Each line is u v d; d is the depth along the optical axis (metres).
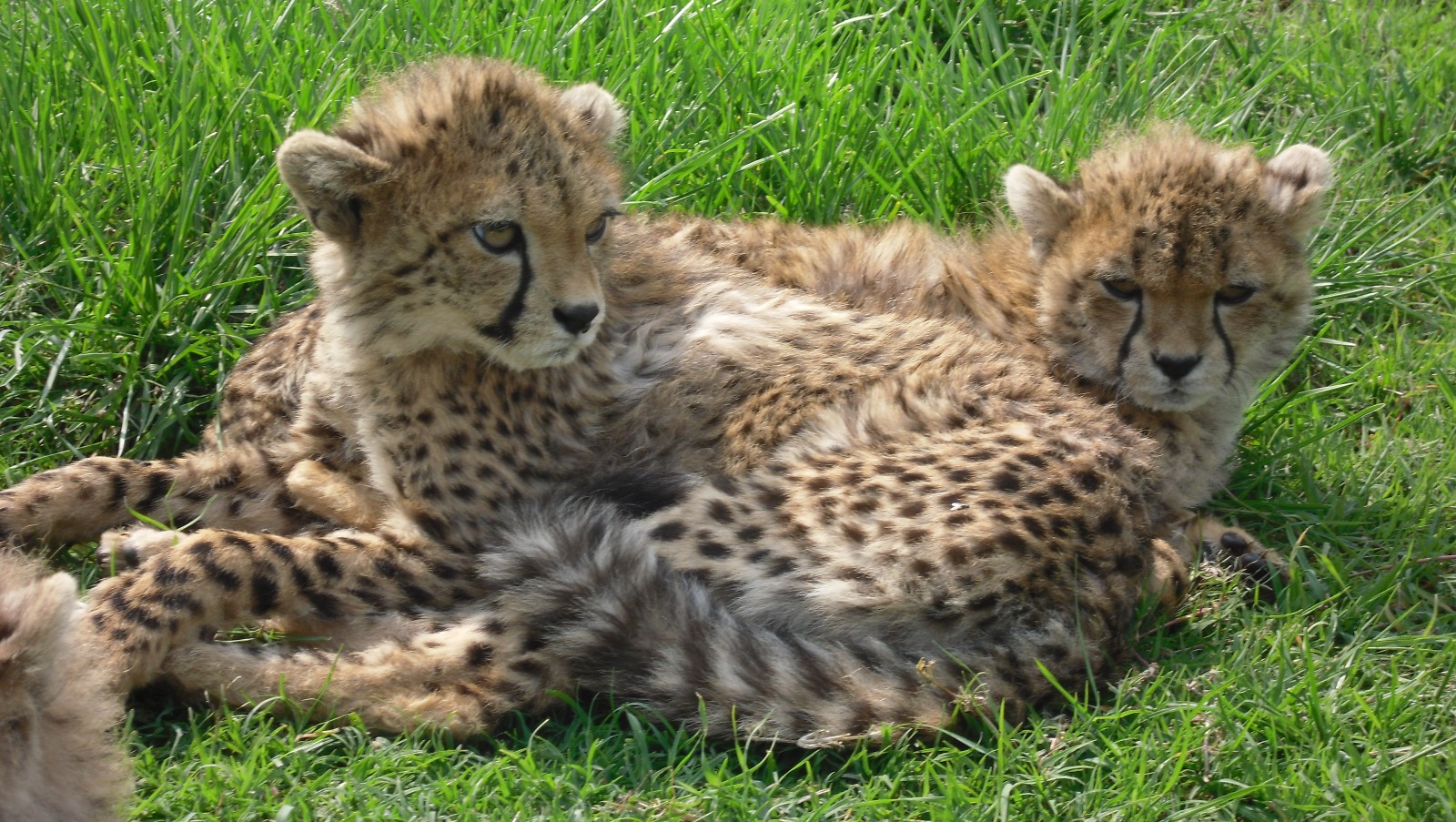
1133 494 8.30
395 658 7.53
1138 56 13.98
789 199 11.31
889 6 13.46
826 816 7.01
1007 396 8.76
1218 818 7.15
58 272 9.74
